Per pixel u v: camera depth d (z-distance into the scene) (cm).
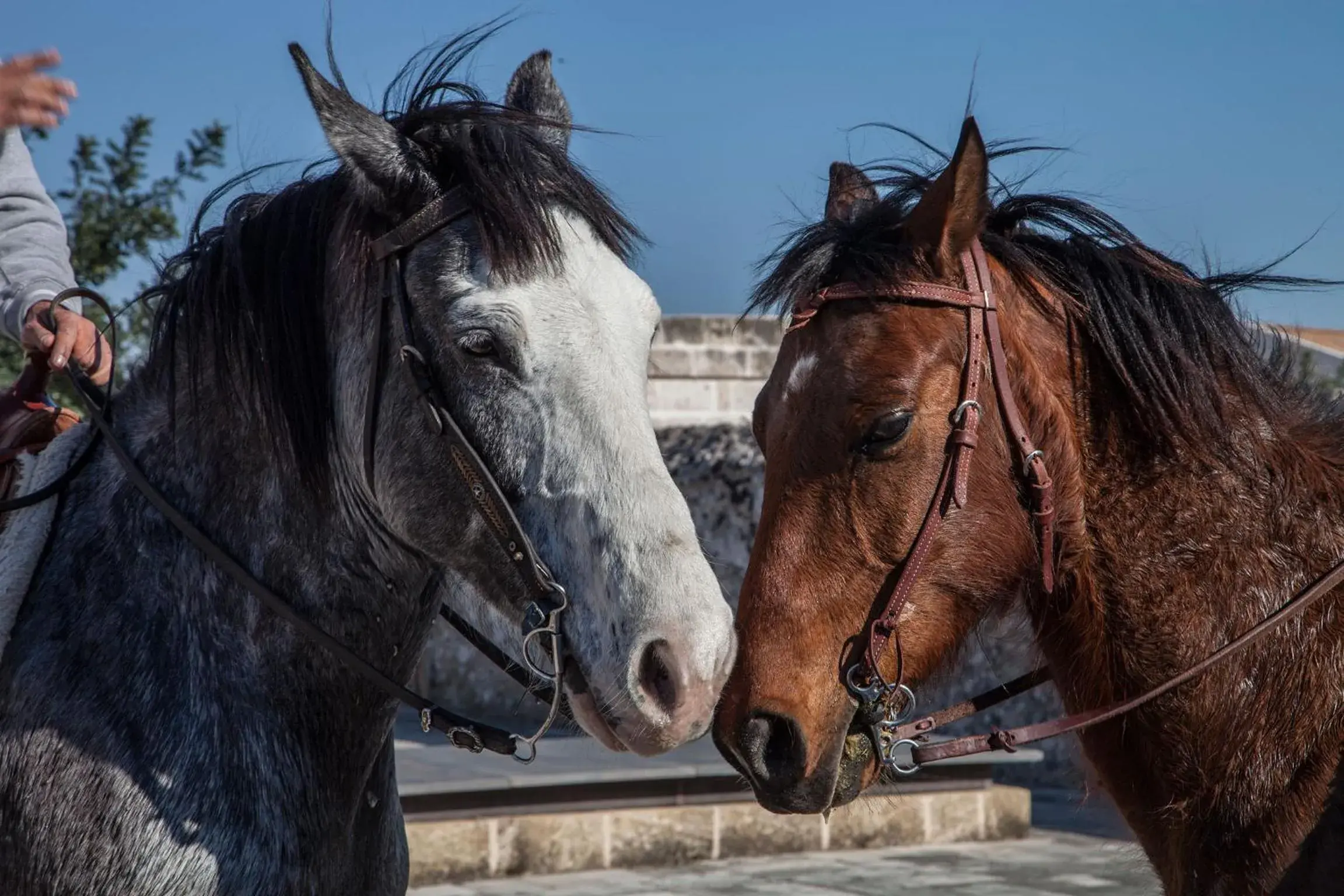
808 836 769
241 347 228
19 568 227
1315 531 275
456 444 210
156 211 698
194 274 237
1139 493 278
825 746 263
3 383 590
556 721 241
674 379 1316
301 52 214
